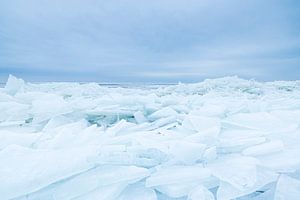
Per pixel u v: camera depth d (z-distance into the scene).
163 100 5.50
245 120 3.62
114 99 5.28
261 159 2.42
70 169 2.04
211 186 2.14
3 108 4.21
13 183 1.83
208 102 5.29
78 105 4.59
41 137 2.96
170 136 3.01
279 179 2.09
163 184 2.06
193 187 2.05
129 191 2.05
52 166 2.05
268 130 3.21
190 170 2.21
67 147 2.66
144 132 3.15
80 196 1.88
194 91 9.95
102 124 4.19
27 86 7.30
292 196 1.87
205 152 2.45
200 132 2.83
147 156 2.47
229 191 1.95
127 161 2.33
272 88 10.41
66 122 3.98
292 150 2.59
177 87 10.26
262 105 4.60
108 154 2.34
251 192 1.96
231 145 2.71
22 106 4.32
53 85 8.11
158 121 3.90
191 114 4.03
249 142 2.76
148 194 1.99
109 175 2.09
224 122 3.52
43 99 4.95
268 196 1.99
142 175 2.14
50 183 1.91
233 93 8.75
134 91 8.84
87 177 2.07
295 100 5.34
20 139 2.79
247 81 10.66
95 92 7.88
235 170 2.19
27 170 1.99
